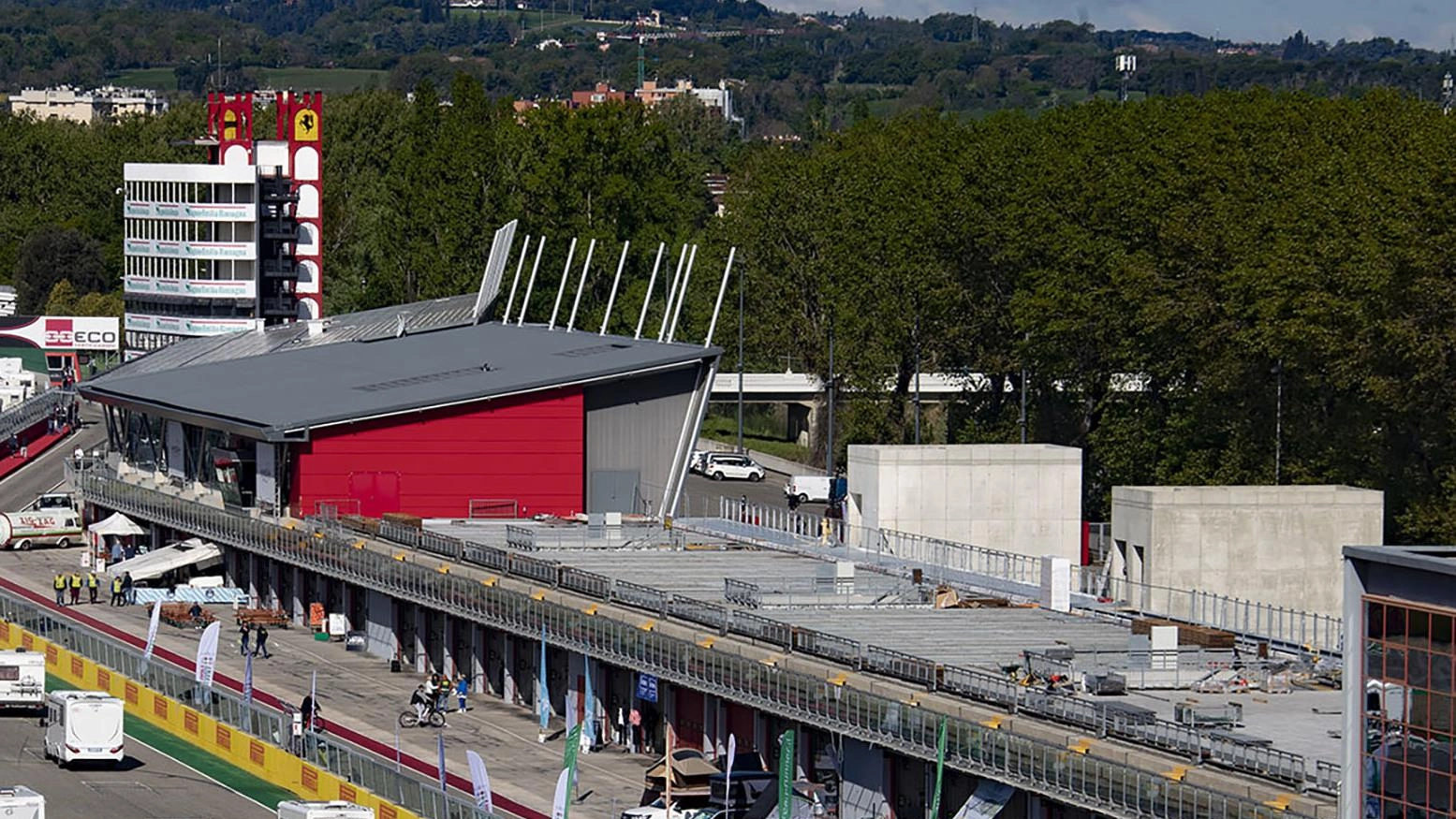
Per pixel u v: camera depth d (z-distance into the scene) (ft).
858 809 409.28
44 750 502.38
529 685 539.29
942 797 389.39
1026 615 474.90
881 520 603.67
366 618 616.80
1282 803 312.50
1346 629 309.63
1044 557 507.71
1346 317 631.56
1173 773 330.34
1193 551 539.29
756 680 427.33
